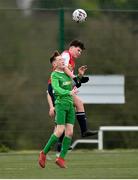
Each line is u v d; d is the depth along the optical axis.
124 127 40.69
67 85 28.23
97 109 41.91
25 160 33.44
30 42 44.00
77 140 40.69
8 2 54.22
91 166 30.05
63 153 28.50
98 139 40.91
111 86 42.03
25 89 42.62
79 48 30.00
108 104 42.00
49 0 43.66
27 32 44.25
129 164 30.92
